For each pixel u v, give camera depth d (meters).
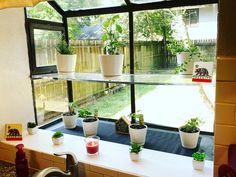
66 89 1.83
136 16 1.49
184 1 1.32
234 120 0.72
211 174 1.01
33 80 1.56
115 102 1.67
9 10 1.35
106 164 1.12
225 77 0.70
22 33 1.45
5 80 1.36
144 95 1.56
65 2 1.62
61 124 1.75
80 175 1.16
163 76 1.41
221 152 0.75
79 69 1.76
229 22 0.67
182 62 1.25
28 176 1.22
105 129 1.61
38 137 1.46
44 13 1.60
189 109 1.44
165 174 1.02
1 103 1.35
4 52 1.34
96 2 1.55
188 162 1.13
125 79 1.35
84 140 1.41
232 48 0.68
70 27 1.75
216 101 0.73
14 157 1.35
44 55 1.64
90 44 1.67
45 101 1.68
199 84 1.14
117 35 1.49
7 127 1.39
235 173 0.57
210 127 1.41
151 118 1.58
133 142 1.33
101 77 1.46
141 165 1.10
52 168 0.98
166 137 1.44
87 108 1.78
